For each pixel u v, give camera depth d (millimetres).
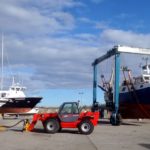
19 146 16469
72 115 23562
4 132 24109
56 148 15844
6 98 48844
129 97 36250
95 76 41156
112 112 33969
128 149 15898
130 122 39000
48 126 23578
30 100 49250
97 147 16406
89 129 23141
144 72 37344
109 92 38469
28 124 25281
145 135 22828
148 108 34562
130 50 34062
